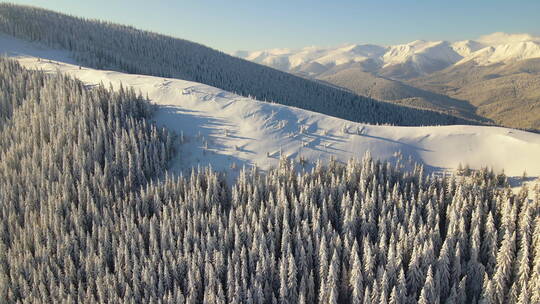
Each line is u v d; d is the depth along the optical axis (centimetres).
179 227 6456
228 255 5672
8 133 8806
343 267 5478
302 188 7356
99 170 7525
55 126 8738
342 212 6700
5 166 7506
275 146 9238
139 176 7800
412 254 5294
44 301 5244
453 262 5572
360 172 7819
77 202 7250
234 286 5447
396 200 6831
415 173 7944
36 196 7031
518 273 5153
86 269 5662
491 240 5703
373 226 6381
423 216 6725
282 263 5434
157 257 5906
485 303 5119
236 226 6128
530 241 5588
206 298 5219
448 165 9038
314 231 6194
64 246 6088
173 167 8569
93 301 5159
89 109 9244
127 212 6719
